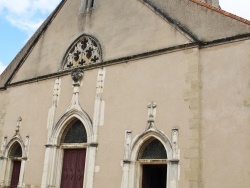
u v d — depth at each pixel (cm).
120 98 1484
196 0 1384
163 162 1298
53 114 1725
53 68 1841
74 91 1664
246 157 1088
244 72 1167
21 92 1967
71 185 1595
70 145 1644
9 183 1881
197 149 1184
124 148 1396
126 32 1570
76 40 1788
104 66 1590
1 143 1950
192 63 1288
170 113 1302
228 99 1179
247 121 1116
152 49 1442
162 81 1364
